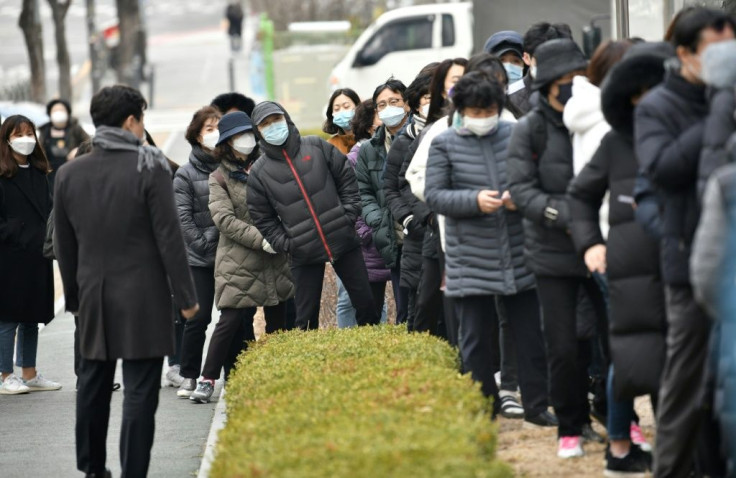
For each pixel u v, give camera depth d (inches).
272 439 516.7
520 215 640.4
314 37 2586.1
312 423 542.3
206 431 785.6
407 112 848.3
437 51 2082.9
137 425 608.7
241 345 895.7
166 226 603.2
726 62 441.7
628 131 525.0
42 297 909.2
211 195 855.7
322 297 1110.4
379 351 711.7
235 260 854.5
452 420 520.7
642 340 517.3
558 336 583.2
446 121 697.0
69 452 736.3
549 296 582.9
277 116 823.7
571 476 570.3
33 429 797.9
